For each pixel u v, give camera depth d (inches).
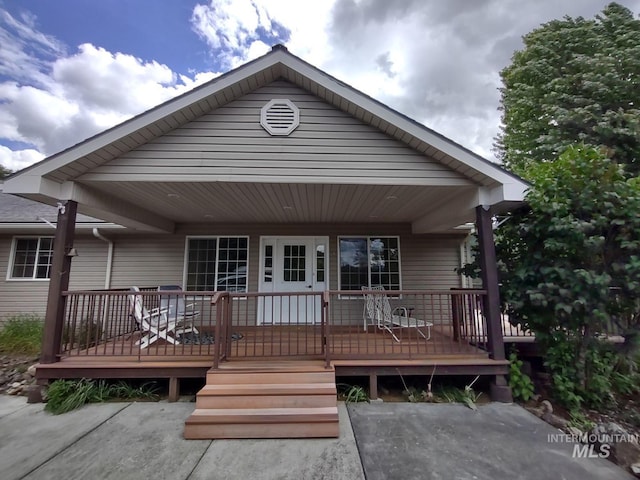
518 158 450.9
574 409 156.4
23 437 128.4
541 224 169.3
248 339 236.7
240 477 103.1
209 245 309.0
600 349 167.0
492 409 158.1
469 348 195.3
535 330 176.4
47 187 166.2
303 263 309.4
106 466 108.7
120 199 221.3
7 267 301.0
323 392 142.6
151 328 201.6
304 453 117.0
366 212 268.4
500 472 106.1
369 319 298.8
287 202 233.8
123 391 171.9
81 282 299.4
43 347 170.4
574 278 157.1
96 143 163.0
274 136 182.7
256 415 132.0
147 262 303.4
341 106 185.2
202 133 180.5
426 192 202.8
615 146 321.7
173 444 123.3
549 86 382.9
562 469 108.3
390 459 113.2
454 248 315.9
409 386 181.8
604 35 377.7
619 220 154.6
